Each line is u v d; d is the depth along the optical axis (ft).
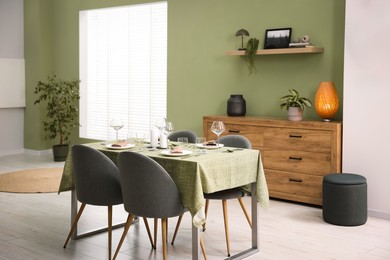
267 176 18.38
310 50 18.06
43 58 28.02
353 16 16.15
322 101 17.40
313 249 13.32
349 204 15.16
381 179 16.08
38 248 13.39
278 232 14.75
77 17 27.12
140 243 13.83
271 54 19.95
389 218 16.02
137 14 25.17
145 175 11.28
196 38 22.21
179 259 12.64
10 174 22.61
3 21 29.22
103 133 27.27
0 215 16.47
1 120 28.19
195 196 11.34
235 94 20.88
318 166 17.16
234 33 20.94
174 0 22.81
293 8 19.22
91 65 27.45
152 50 24.70
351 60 16.30
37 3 27.58
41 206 17.60
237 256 12.61
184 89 22.86
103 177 12.57
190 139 16.19
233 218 16.15
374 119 16.03
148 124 25.20
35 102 26.81
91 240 14.06
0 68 27.50
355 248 13.39
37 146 28.35
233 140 14.80
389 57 15.61
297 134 17.53
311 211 16.99
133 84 25.68
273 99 20.07
